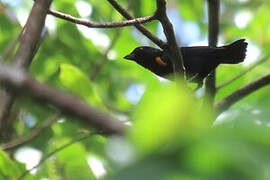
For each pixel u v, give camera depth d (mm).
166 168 1506
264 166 1462
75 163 8039
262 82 8594
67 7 11977
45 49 12750
